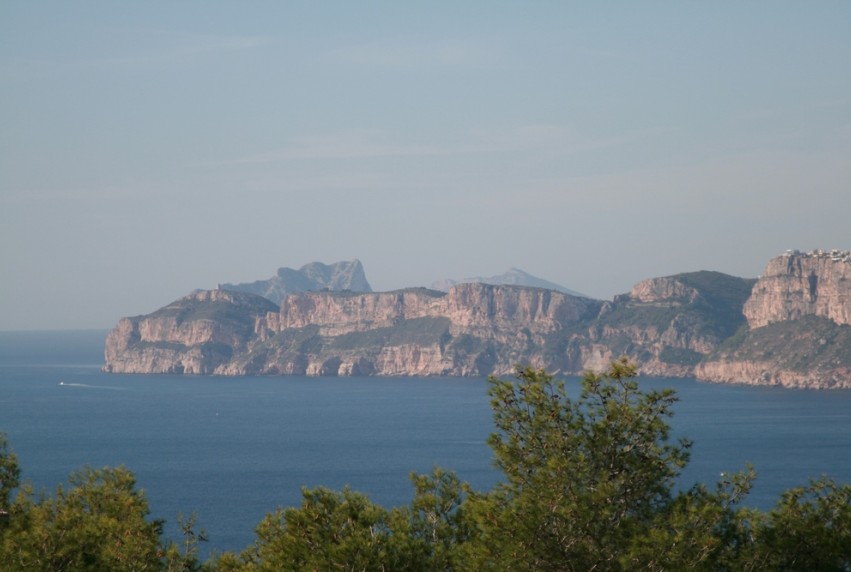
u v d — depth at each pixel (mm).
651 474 98750
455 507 102938
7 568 96562
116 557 98000
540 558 91500
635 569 90625
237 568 100375
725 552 95500
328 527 95750
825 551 95938
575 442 98375
